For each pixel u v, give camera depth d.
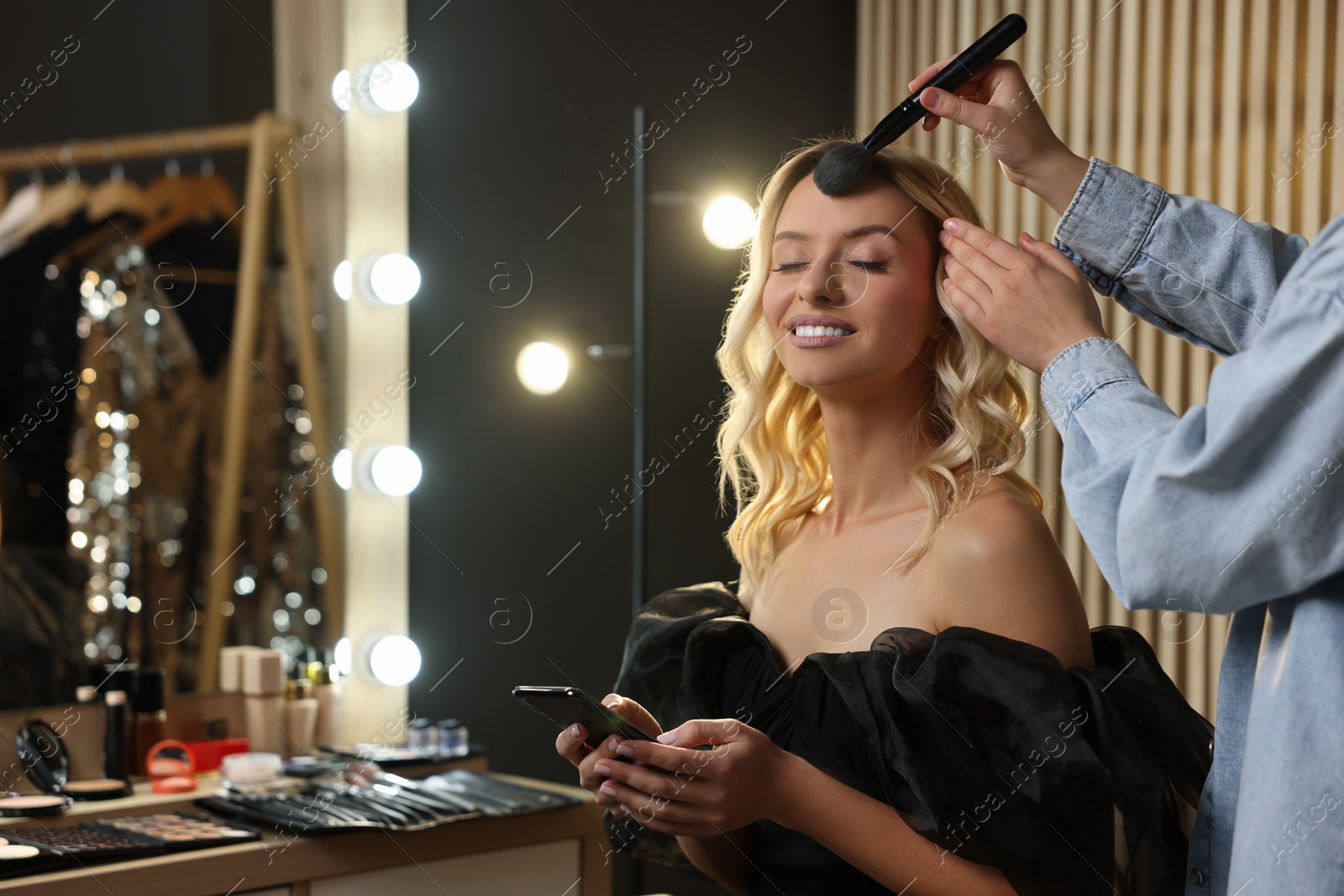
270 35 2.07
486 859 1.67
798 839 1.00
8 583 1.74
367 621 2.16
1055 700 0.86
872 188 1.00
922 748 0.89
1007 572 0.91
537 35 2.43
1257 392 0.64
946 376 1.02
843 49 3.04
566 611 2.46
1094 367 0.77
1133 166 2.69
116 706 1.74
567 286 2.46
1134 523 0.70
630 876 2.45
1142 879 0.84
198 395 1.96
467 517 2.31
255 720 1.92
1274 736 0.72
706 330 2.70
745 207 2.54
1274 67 2.53
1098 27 2.74
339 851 1.54
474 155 2.33
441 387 2.28
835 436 1.06
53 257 1.81
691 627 1.14
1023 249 0.85
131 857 1.41
